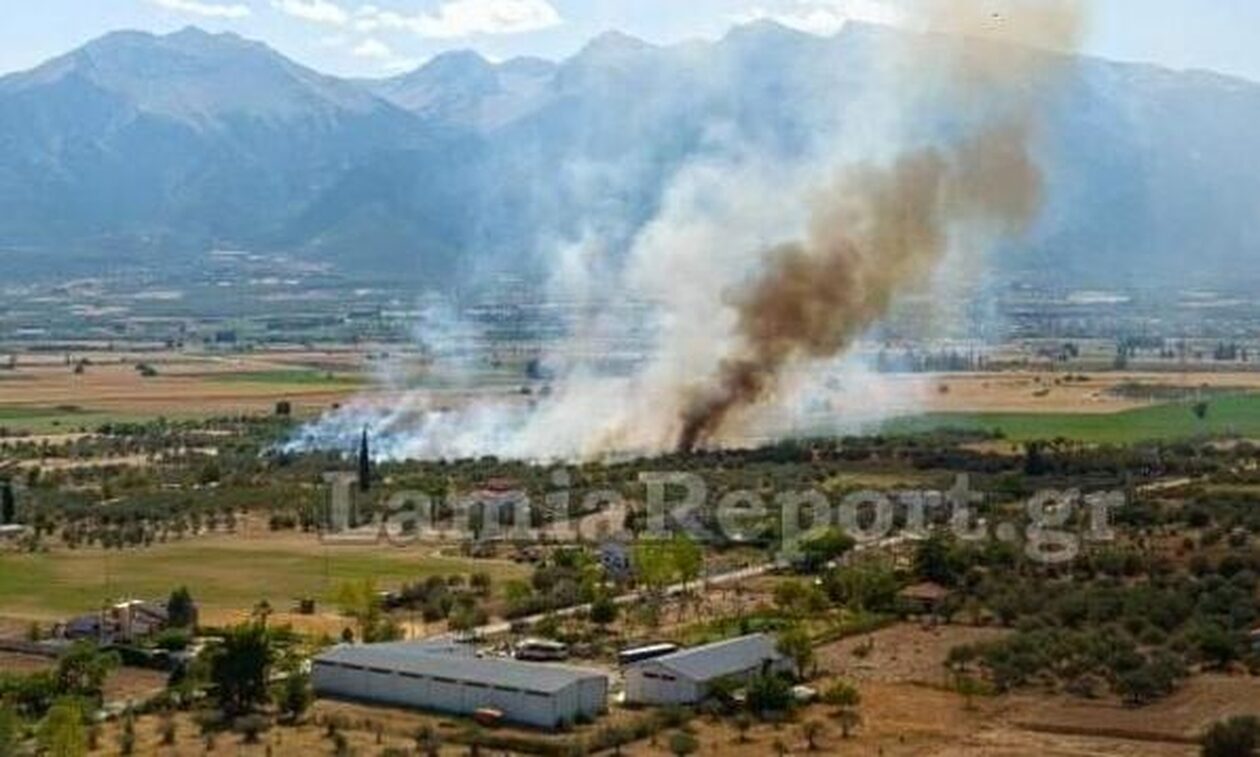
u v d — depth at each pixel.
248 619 157.25
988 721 129.00
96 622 159.00
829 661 149.88
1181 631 155.62
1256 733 118.81
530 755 120.19
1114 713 131.25
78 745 115.38
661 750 120.81
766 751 120.31
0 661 149.62
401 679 135.25
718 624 162.12
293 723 127.81
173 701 133.00
